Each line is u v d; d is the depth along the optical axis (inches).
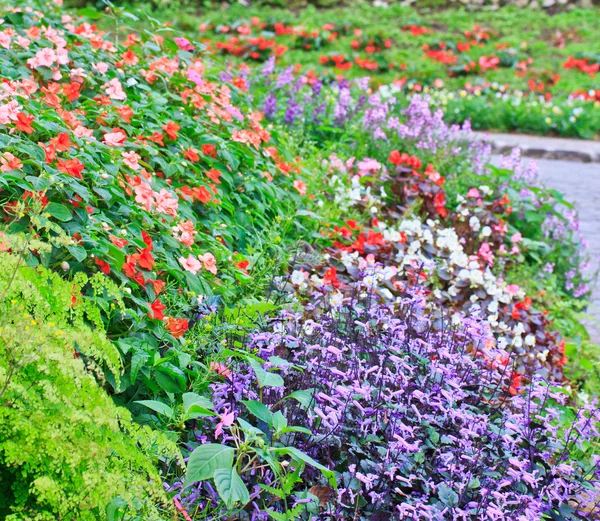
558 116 481.1
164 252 136.6
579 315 230.5
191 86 204.7
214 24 636.7
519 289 204.4
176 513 91.3
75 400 84.3
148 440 94.0
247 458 104.8
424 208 252.5
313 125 302.8
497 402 134.2
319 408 113.2
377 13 699.4
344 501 105.1
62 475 82.0
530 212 271.9
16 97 150.3
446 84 545.6
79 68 181.8
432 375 124.3
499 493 107.3
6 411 78.7
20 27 208.5
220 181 182.5
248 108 222.7
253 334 122.9
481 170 286.4
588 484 117.6
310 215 197.2
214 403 112.3
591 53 605.6
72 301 101.0
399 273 184.1
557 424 136.3
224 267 152.6
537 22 688.4
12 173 122.7
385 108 293.7
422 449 116.1
